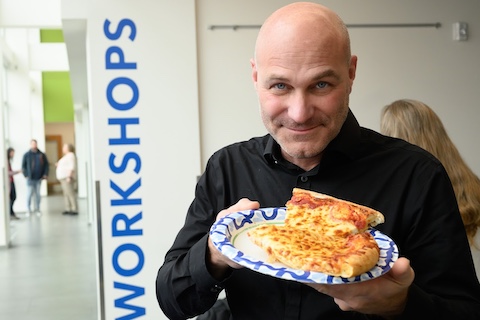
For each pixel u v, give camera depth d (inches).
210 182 48.0
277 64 35.0
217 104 128.9
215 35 127.9
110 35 122.8
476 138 141.1
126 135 124.6
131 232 125.9
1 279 216.4
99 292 126.0
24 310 173.3
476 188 79.0
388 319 34.7
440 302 35.0
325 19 35.2
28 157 455.5
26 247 290.4
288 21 35.0
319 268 27.7
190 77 126.1
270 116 37.1
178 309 40.9
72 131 927.0
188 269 38.9
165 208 126.8
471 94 139.7
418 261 40.3
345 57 36.2
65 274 223.3
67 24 131.0
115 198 125.1
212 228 33.3
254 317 41.5
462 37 137.0
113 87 123.7
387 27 135.1
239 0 127.8
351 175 43.3
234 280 42.4
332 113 36.3
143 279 126.9
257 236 31.6
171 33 124.9
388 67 135.9
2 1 218.7
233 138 129.7
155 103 125.3
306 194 36.9
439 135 81.2
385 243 32.5
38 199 462.3
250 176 46.4
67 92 717.3
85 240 310.2
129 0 122.9
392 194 42.0
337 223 33.0
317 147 37.3
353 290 29.5
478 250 82.7
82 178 686.5
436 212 40.6
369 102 136.1
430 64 137.5
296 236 31.5
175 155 126.5
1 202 284.5
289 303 40.3
